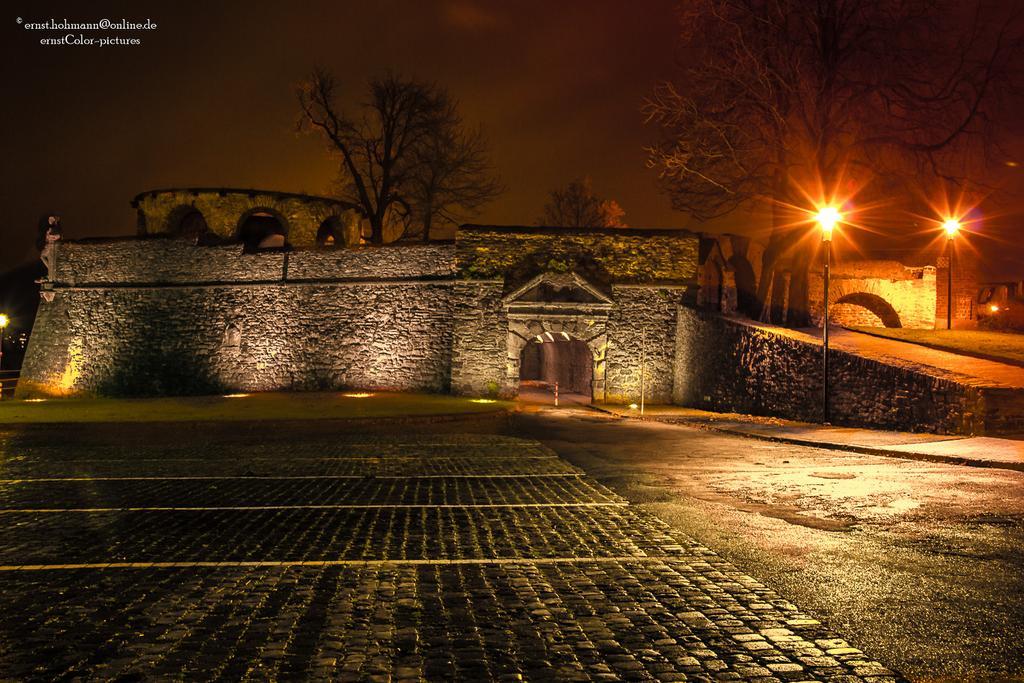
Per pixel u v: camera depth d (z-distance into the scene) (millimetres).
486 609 5812
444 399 30516
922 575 6590
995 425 16969
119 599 6086
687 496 10633
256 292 35531
